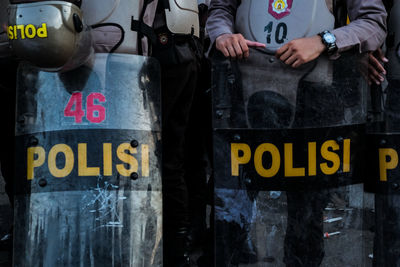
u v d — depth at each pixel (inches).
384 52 72.1
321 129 65.9
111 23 67.2
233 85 66.8
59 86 65.0
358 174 66.9
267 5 68.0
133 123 66.0
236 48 65.6
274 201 66.1
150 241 66.4
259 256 66.3
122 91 65.9
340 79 66.2
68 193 63.7
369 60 70.2
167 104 80.0
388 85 71.6
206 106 99.4
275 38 66.9
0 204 130.8
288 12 67.0
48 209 63.9
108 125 64.9
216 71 67.2
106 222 63.9
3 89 82.7
